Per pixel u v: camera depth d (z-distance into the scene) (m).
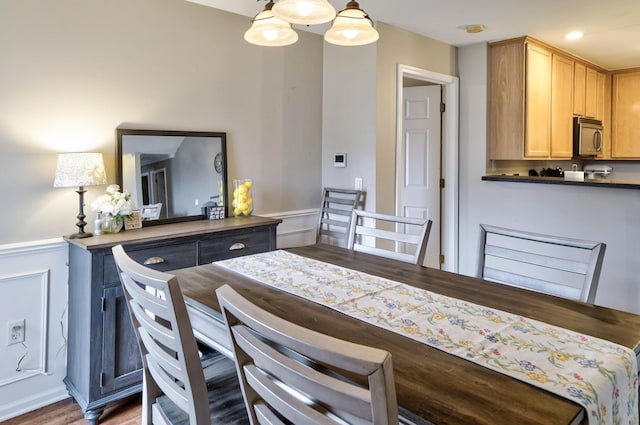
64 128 2.30
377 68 3.24
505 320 1.25
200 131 2.85
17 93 2.14
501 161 4.05
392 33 3.32
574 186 3.12
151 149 2.61
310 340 0.69
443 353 1.04
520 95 3.64
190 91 2.80
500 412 0.80
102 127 2.43
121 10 2.47
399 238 2.06
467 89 3.89
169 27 2.68
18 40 2.13
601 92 4.92
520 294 1.49
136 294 1.21
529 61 3.63
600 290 2.97
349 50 3.42
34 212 2.23
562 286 1.56
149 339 1.29
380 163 3.33
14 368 2.20
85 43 2.34
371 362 0.62
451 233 3.99
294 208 3.51
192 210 2.80
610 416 0.91
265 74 3.22
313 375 0.74
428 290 1.53
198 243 2.42
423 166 4.08
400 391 0.87
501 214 3.67
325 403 0.75
